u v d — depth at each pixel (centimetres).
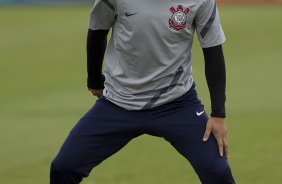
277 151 2728
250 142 2906
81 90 4412
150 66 1541
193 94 1580
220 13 9075
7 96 4256
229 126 3269
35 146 2903
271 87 4431
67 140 1580
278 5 10194
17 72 5222
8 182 2314
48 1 10288
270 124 3294
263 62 5475
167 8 1496
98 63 1656
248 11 9344
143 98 1559
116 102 1578
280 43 6500
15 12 9181
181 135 1555
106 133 1578
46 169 2497
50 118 3525
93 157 1582
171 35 1512
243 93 4253
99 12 1558
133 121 1573
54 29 7625
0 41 6931
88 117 1593
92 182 2306
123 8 1512
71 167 1563
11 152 2791
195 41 6431
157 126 1567
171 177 2359
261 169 2450
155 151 2755
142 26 1502
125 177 2372
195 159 1540
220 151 1532
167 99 1555
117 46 1564
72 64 5581
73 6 10138
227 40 6744
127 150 2780
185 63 1559
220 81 1540
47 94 4300
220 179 1528
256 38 6831
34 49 6397
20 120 3481
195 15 1512
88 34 1612
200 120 1556
